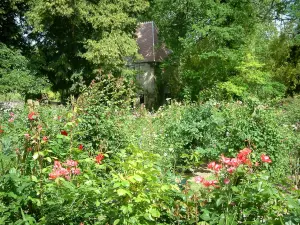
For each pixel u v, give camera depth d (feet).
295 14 77.92
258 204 9.77
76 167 10.96
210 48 65.87
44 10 65.41
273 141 22.66
